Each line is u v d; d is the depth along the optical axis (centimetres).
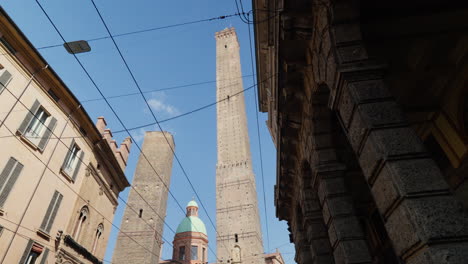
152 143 5694
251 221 5294
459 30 731
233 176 5847
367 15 705
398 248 433
